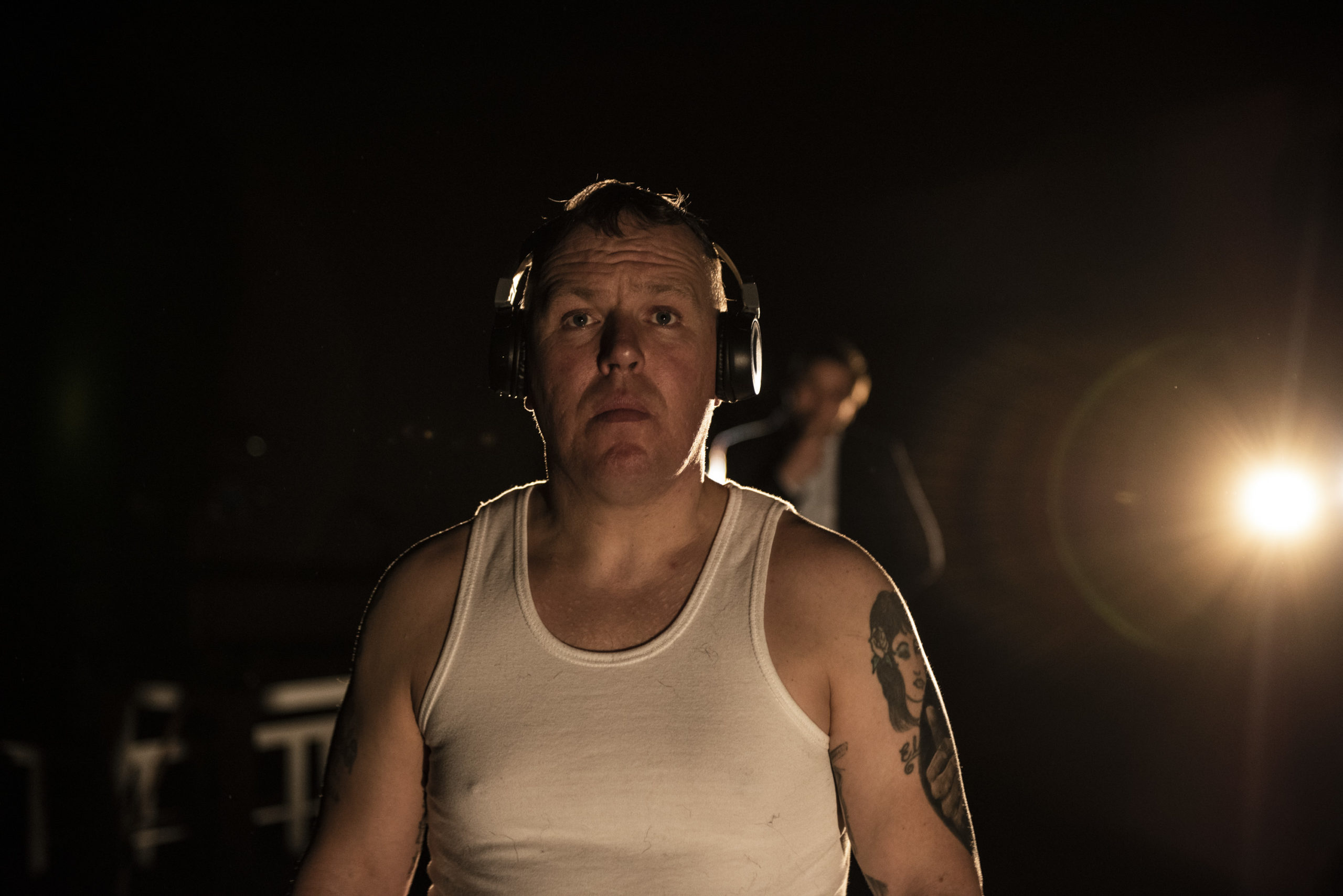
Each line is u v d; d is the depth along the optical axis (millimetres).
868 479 2941
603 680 915
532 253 1106
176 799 3832
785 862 890
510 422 6371
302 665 3758
